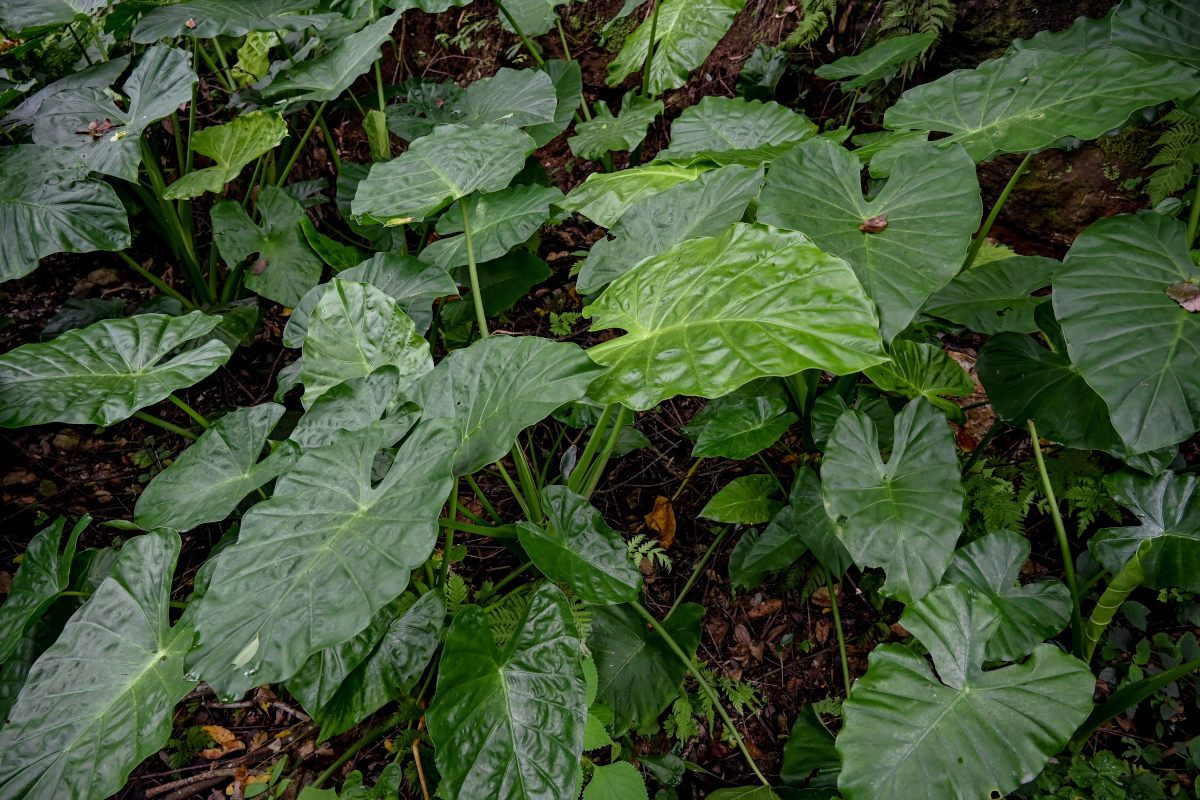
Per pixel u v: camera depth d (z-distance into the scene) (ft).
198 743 6.36
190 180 7.75
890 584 5.19
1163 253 5.04
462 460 4.60
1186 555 5.11
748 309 4.65
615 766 5.28
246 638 4.14
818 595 7.14
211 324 6.24
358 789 5.63
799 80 9.39
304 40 9.85
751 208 6.33
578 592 5.08
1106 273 5.02
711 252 5.10
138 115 7.47
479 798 4.36
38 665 4.90
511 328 9.44
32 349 5.91
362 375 5.63
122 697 4.76
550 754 4.50
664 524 7.68
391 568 4.20
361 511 4.54
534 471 7.66
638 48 9.14
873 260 4.96
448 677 4.55
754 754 6.36
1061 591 5.36
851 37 8.93
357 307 5.75
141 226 9.21
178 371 5.82
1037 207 8.16
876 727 4.65
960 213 4.97
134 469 8.16
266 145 7.84
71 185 7.15
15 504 7.75
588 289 6.05
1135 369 4.70
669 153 7.43
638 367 4.62
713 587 7.30
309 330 5.77
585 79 11.27
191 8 7.69
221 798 6.08
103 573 6.25
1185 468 6.34
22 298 8.96
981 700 4.65
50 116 7.61
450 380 5.10
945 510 5.24
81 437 8.31
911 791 4.47
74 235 7.09
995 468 7.02
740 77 9.29
